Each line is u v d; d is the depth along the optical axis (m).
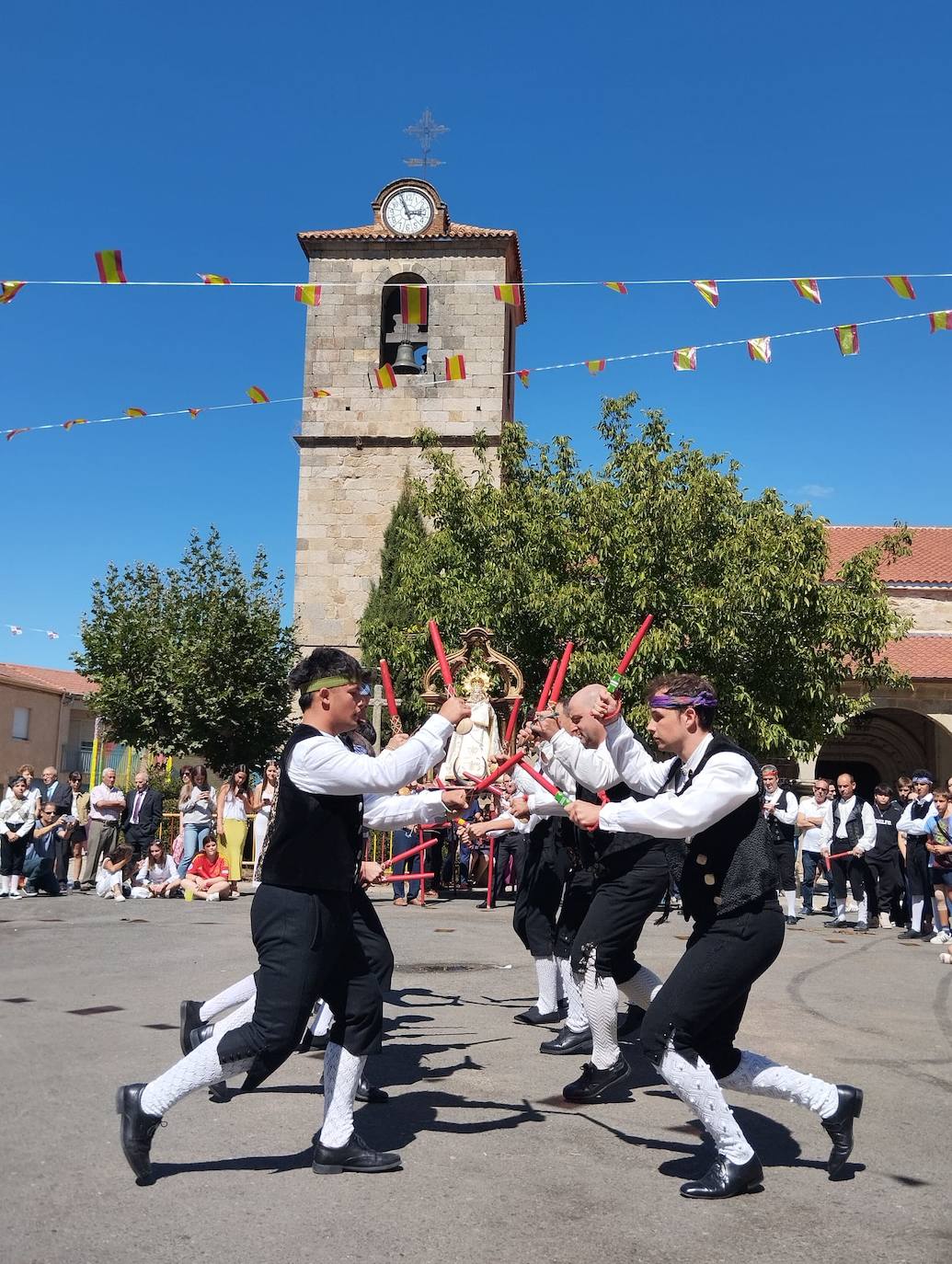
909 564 30.56
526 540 19.56
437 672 14.64
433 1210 3.72
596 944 5.08
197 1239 3.42
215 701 26.67
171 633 27.58
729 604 17.83
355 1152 4.09
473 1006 7.47
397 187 27.89
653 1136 4.62
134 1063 5.59
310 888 3.96
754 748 19.55
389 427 27.47
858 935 13.37
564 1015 7.03
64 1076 5.34
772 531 18.97
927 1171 4.23
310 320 27.91
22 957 9.33
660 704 4.18
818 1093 4.04
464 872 18.00
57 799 17.02
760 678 18.72
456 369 11.18
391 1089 5.30
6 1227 3.49
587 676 17.95
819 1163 4.32
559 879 6.95
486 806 13.05
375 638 20.80
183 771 16.03
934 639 28.88
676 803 3.93
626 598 18.53
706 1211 3.77
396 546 26.30
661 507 18.48
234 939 10.51
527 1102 5.11
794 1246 3.48
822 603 18.53
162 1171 4.05
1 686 38.97
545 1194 3.90
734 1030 4.07
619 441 19.84
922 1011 7.78
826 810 15.10
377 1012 4.19
